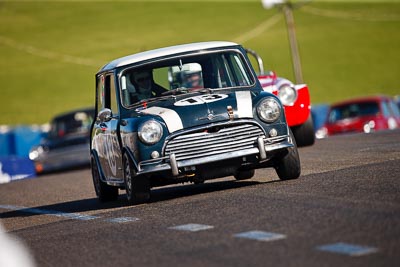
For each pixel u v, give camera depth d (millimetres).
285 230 23781
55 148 87562
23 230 33500
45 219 36938
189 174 34625
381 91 181375
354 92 182500
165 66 37844
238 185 38062
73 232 30031
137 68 38031
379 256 19141
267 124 34812
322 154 50250
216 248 22547
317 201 28422
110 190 42031
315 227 23641
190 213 29969
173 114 34656
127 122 35750
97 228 30062
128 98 37594
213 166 34500
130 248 24562
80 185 56719
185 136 34250
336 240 21469
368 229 22406
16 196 54688
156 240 25250
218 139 34344
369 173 34594
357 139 60906
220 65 38031
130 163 35219
